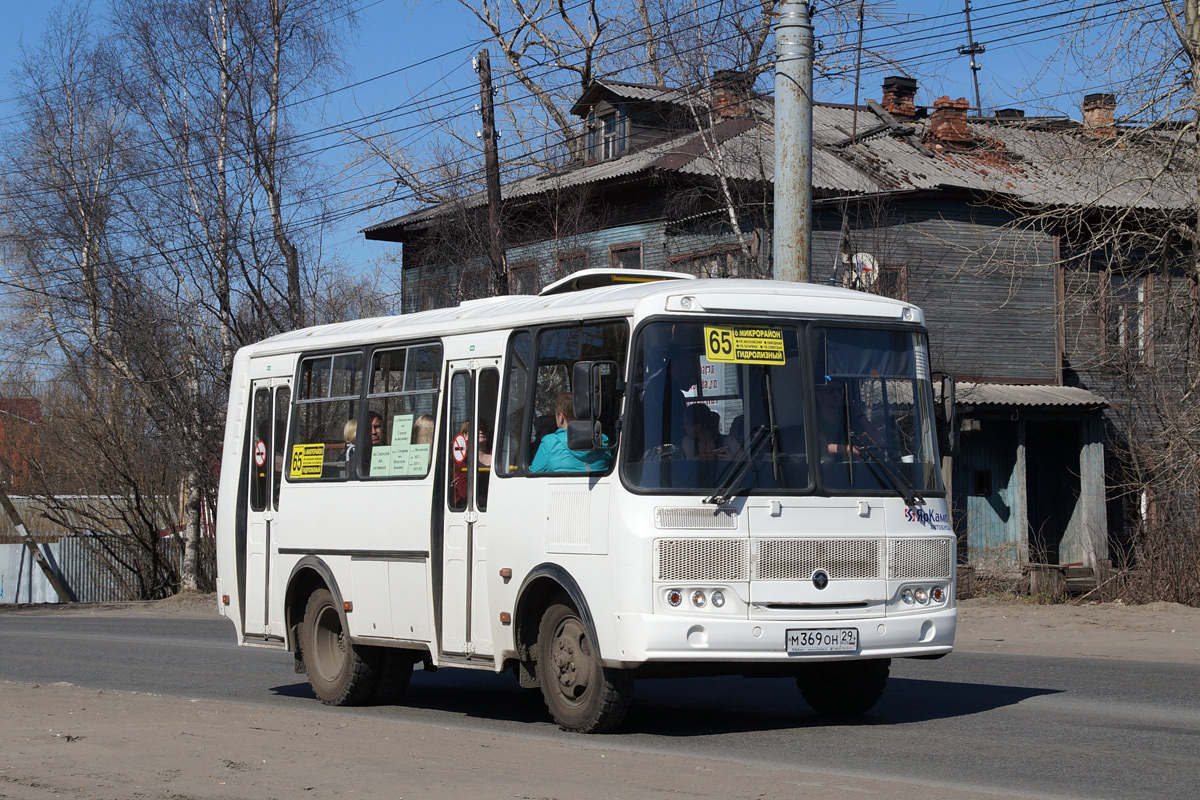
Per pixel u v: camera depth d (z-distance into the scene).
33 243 34.88
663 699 11.77
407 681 12.04
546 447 9.73
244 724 10.27
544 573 9.53
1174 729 9.38
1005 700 11.03
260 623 12.91
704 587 8.85
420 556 10.88
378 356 11.75
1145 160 20.97
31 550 41.97
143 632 23.45
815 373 9.47
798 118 16.47
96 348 34.56
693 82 26.58
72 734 9.71
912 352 9.89
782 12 16.53
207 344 33.06
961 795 6.93
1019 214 28.92
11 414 41.75
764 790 7.10
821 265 27.64
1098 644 15.70
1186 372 21.22
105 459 38.53
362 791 7.29
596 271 11.17
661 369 9.10
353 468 11.78
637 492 8.91
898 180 28.64
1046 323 29.66
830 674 10.40
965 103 31.88
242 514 13.24
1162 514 21.38
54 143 35.12
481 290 31.05
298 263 32.22
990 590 23.73
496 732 9.89
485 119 25.95
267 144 31.94
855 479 9.41
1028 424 30.39
